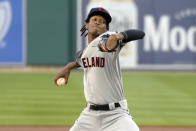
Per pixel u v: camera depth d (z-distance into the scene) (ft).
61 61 285.84
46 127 134.31
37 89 208.64
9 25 286.46
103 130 68.54
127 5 281.33
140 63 284.41
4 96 190.80
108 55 66.49
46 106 168.04
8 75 256.52
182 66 285.23
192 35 283.79
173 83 232.32
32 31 285.02
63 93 196.75
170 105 172.96
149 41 284.00
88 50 67.36
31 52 286.87
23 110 160.66
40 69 280.51
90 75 68.23
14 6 285.23
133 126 66.54
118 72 68.64
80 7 280.51
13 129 131.23
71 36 283.59
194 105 172.86
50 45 285.02
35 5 282.77
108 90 67.77
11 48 288.10
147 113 157.58
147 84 228.22
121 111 68.18
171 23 283.18
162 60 285.43
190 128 134.31
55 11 281.95
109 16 66.74
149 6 282.15
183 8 282.56
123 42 62.75
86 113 69.67
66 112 156.97
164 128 134.31
